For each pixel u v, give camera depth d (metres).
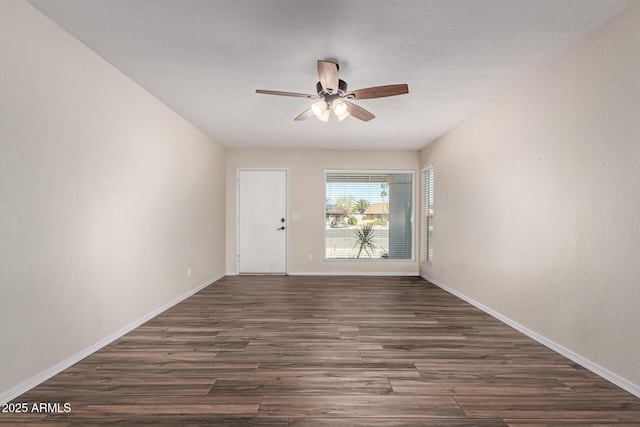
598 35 2.27
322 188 6.39
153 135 3.60
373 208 6.47
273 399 1.95
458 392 2.04
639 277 1.97
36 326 2.11
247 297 4.54
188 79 3.17
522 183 3.14
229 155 6.36
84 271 2.54
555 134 2.70
